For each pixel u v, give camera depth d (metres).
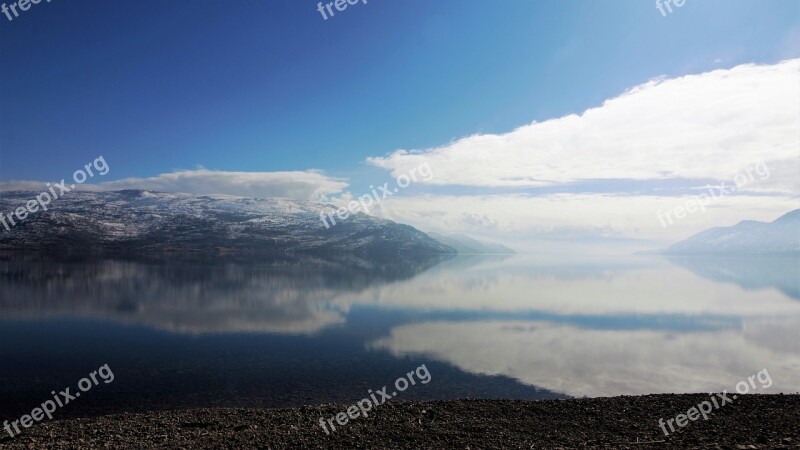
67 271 146.12
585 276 161.62
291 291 97.62
